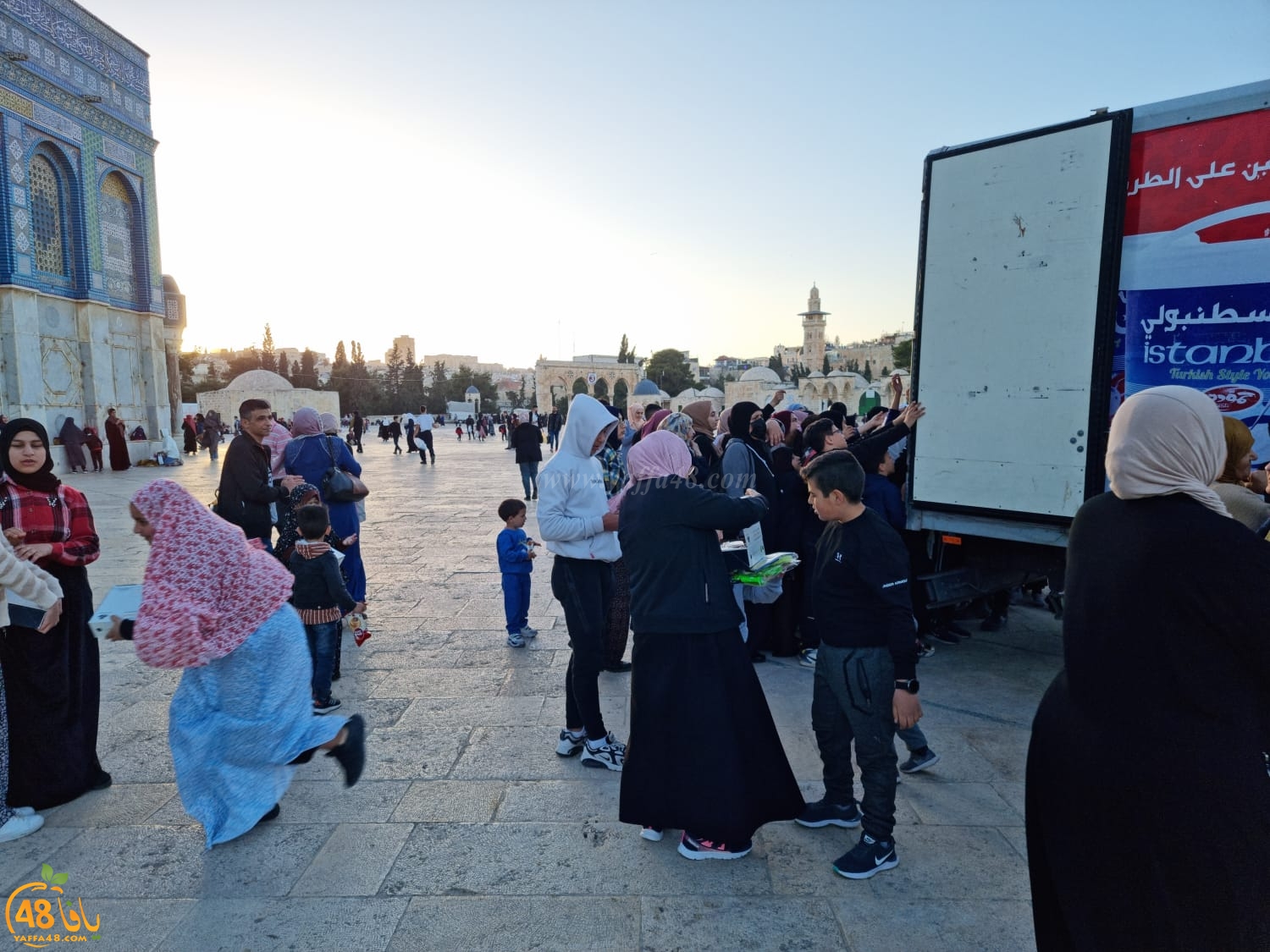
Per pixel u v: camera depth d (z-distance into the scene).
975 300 4.48
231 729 3.21
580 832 3.32
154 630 2.87
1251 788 1.58
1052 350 4.20
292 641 3.27
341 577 4.67
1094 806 1.71
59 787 3.53
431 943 2.63
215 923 2.75
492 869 3.05
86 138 21.83
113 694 5.02
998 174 4.34
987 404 4.47
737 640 3.15
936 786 3.68
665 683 3.08
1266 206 3.54
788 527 5.39
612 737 3.98
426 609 7.00
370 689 5.02
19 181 19.61
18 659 3.40
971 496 4.57
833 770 3.30
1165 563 1.63
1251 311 3.62
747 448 5.36
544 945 2.61
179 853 3.19
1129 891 1.66
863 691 2.93
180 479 19.30
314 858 3.14
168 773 3.93
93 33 22.09
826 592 3.02
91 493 16.45
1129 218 3.95
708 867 3.04
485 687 5.05
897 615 2.83
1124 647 1.68
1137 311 3.96
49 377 20.94
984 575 5.57
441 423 74.88
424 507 14.28
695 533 3.10
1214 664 1.61
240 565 3.13
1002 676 5.18
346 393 88.56
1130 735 1.67
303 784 3.76
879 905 2.80
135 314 24.33
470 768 3.93
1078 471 4.14
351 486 6.03
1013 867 3.04
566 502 3.86
